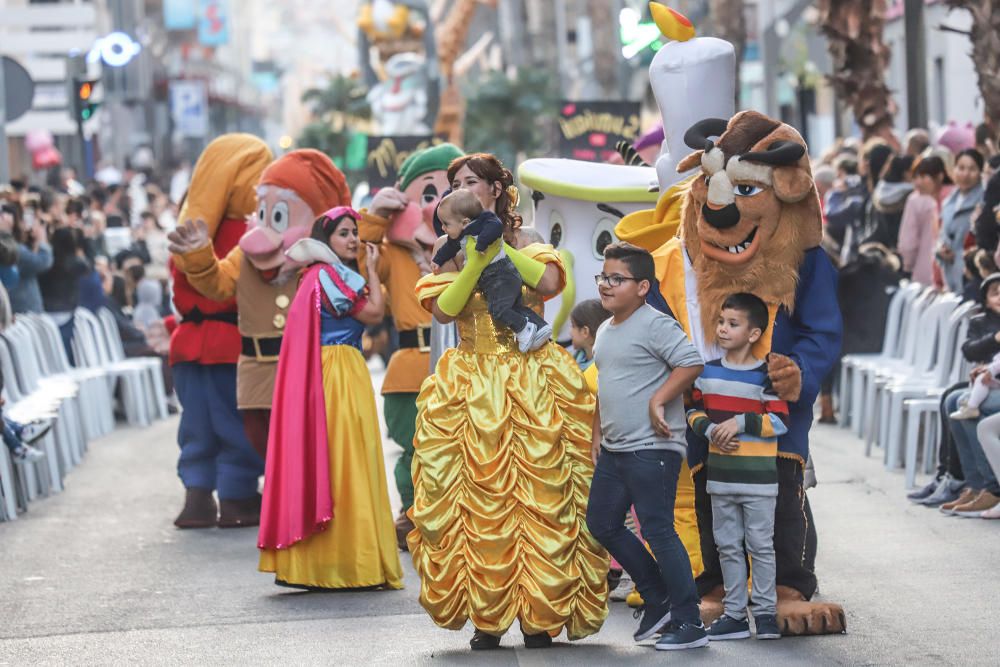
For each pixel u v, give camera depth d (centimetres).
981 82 1728
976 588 996
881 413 1577
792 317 905
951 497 1290
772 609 888
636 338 857
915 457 1361
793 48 3875
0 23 4053
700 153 908
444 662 864
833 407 1850
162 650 917
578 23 6381
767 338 901
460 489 881
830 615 891
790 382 874
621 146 1215
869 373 1602
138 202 4222
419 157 1265
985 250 1312
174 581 1124
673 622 871
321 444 1059
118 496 1539
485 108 4503
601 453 871
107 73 7200
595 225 1136
